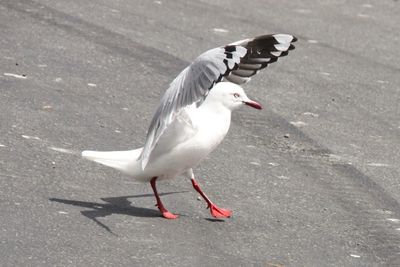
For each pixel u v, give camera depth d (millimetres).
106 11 18984
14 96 13555
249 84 15883
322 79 16750
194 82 9477
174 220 10211
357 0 22938
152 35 17797
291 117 14508
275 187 11609
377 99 15984
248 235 9977
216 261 9141
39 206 10031
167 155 10078
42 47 16125
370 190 11852
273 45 10336
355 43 19344
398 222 10844
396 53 19000
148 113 13797
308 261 9438
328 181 12016
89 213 10039
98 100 14031
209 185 11445
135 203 10617
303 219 10641
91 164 11555
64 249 8984
